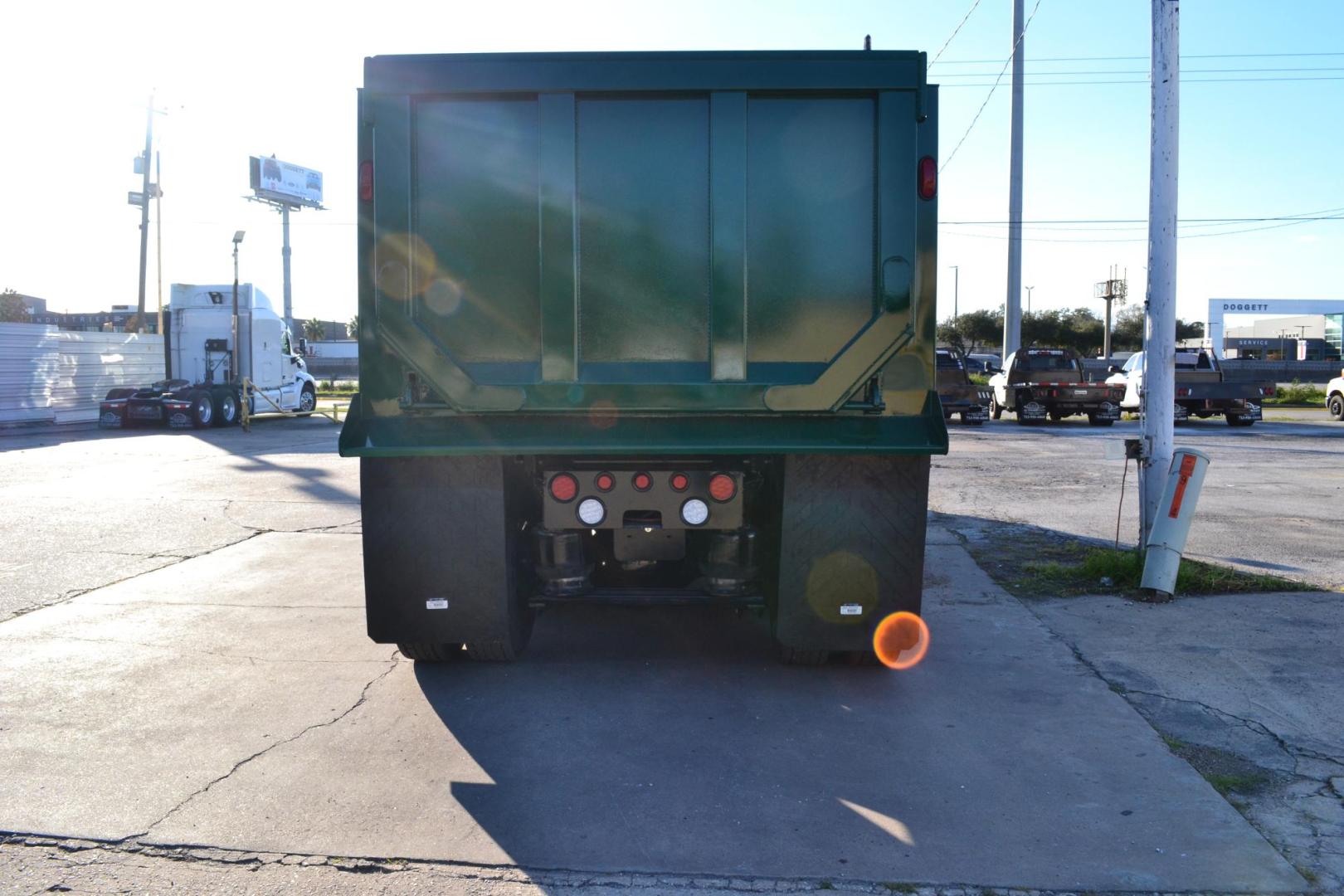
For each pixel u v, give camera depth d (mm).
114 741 4305
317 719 4566
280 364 27125
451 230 4613
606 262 4586
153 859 3279
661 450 4547
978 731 4398
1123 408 28344
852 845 3371
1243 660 5324
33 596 6938
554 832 3467
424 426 4629
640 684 5055
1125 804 3668
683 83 4508
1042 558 8078
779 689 4973
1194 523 9680
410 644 5039
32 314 61188
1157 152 7016
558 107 4535
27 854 3309
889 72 4496
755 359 4590
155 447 18109
